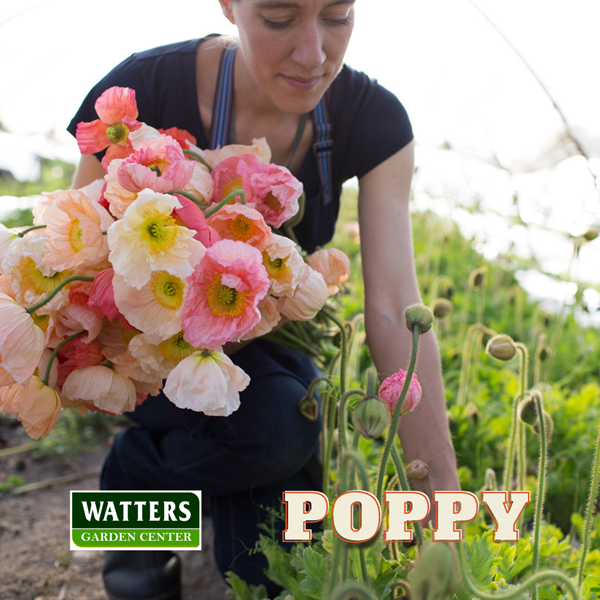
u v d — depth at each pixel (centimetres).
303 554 113
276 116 153
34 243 102
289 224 138
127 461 157
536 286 442
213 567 176
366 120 152
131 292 99
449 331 339
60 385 113
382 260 144
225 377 100
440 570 70
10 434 268
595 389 244
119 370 111
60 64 458
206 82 152
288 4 113
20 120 495
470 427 210
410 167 156
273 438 143
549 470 204
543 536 152
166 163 105
